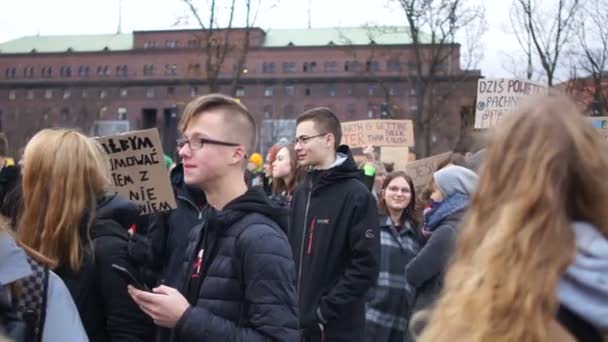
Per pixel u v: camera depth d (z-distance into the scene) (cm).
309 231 424
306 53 6644
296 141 446
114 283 282
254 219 253
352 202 418
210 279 251
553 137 144
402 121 1048
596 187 142
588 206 143
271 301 237
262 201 257
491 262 142
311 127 437
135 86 6700
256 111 6656
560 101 151
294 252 430
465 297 143
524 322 134
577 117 148
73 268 270
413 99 5925
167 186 414
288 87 6650
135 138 421
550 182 141
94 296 286
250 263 242
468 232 153
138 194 416
